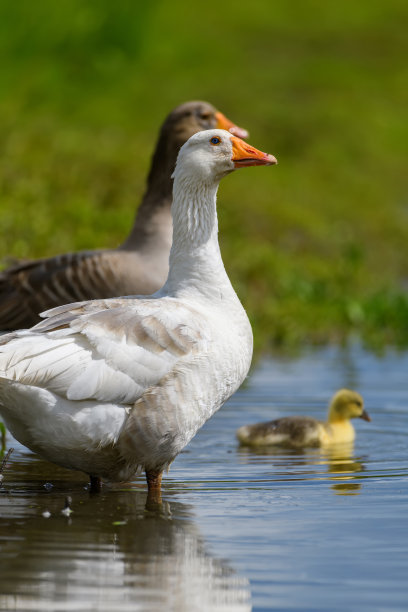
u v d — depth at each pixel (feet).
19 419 28.84
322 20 211.82
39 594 21.34
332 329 75.41
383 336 74.23
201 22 194.49
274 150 131.85
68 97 122.72
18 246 60.90
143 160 93.76
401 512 27.96
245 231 94.12
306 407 46.70
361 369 57.47
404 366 58.54
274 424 39.68
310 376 55.06
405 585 21.98
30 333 28.58
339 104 157.48
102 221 70.85
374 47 197.36
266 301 76.43
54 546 24.57
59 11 124.67
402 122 155.94
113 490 31.30
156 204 42.52
